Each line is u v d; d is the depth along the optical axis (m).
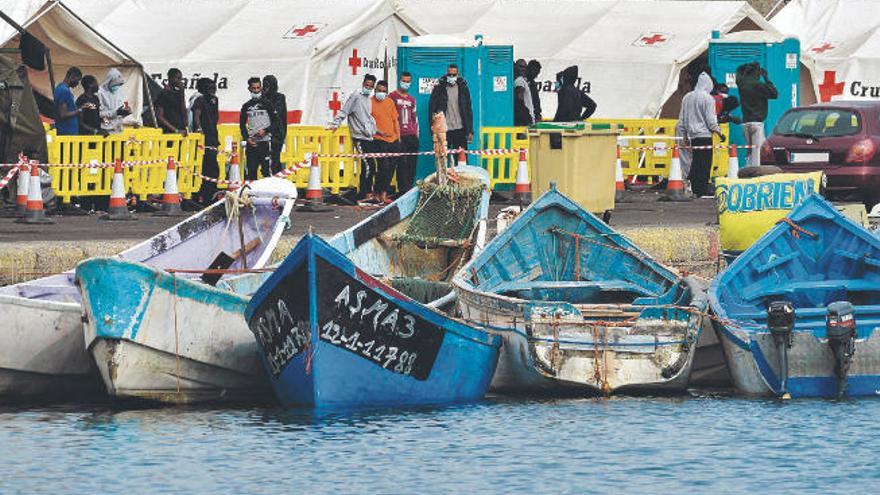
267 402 68.81
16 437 61.84
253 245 79.75
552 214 77.38
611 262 77.38
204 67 126.38
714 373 71.19
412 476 56.03
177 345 66.94
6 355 68.25
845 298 73.69
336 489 54.59
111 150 102.81
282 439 61.06
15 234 88.12
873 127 104.38
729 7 137.12
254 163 105.81
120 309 65.75
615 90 133.88
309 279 63.62
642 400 67.75
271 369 66.38
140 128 108.19
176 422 64.38
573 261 77.50
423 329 66.00
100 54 115.50
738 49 123.88
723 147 115.69
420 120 110.25
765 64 123.56
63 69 116.56
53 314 68.88
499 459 58.12
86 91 103.44
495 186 113.19
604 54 134.50
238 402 68.88
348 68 125.62
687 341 68.38
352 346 64.81
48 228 91.69
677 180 113.75
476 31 136.38
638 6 138.12
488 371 68.62
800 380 67.44
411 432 62.06
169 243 77.19
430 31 136.12
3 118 97.81
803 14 143.75
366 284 64.62
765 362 67.44
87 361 69.81
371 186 108.44
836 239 74.62
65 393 70.38
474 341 67.69
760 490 54.41
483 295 69.69
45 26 113.75
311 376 64.62
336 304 64.25
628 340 68.62
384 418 64.50
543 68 134.00
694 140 114.50
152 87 119.06
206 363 67.69
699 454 58.66
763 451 59.03
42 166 97.00
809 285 73.06
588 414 65.06
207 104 106.38
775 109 123.75
